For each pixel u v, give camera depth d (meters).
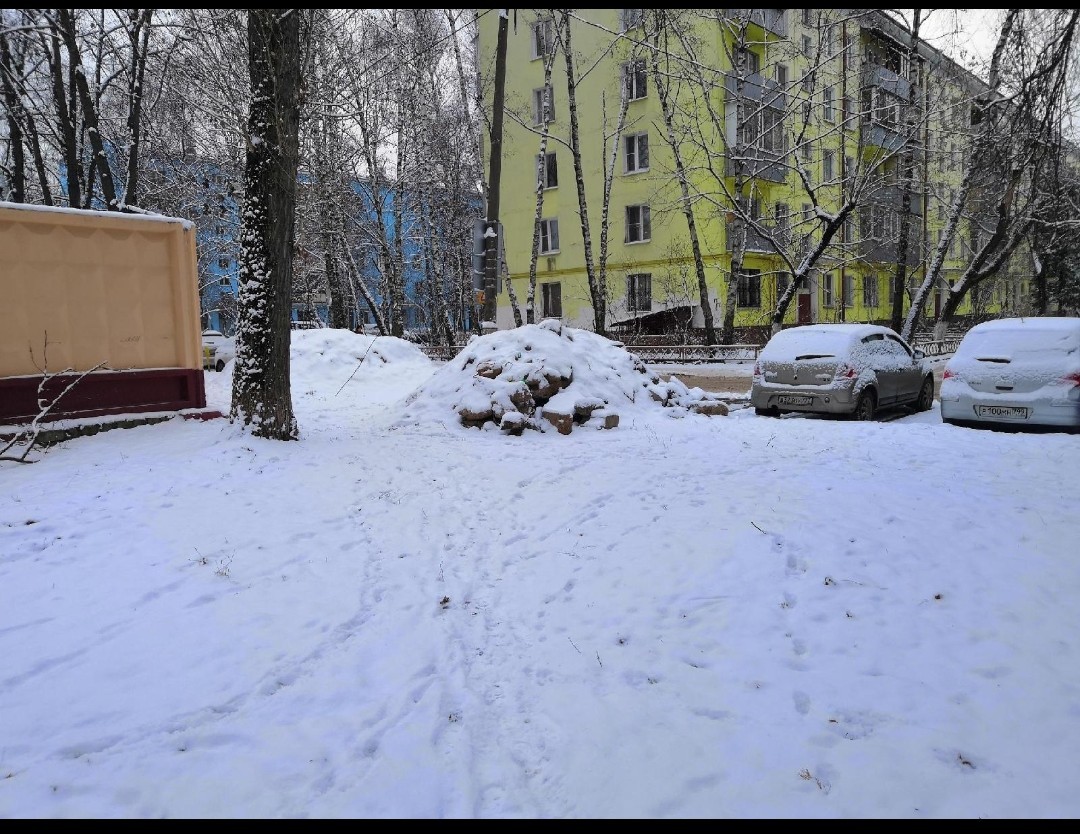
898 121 24.14
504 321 33.91
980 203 23.23
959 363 10.28
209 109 15.62
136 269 8.20
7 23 15.46
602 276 25.53
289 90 7.81
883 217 27.83
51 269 7.58
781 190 28.77
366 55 20.42
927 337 30.55
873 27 22.66
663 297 28.59
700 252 25.17
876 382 11.63
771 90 22.77
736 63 23.05
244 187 8.00
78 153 19.95
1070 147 12.27
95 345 7.90
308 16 8.48
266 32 7.64
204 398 8.77
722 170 26.62
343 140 23.45
